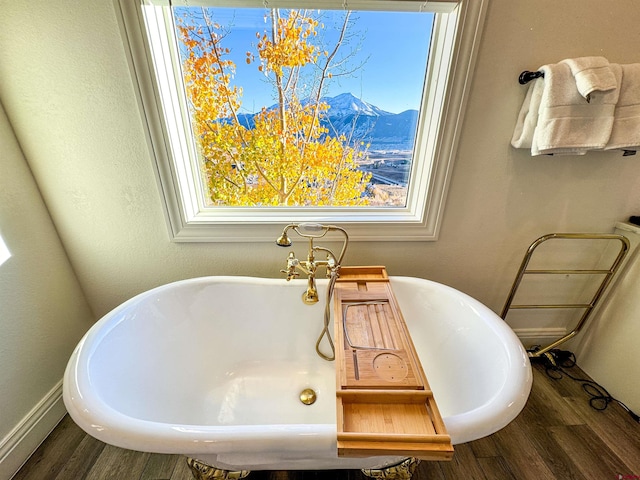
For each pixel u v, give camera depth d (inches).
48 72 38.8
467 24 37.9
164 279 54.8
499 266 55.9
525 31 38.8
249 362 53.7
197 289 49.4
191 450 25.5
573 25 38.7
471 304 44.6
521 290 58.6
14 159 41.7
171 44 43.4
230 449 25.5
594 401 53.5
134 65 38.8
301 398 49.3
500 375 34.9
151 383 42.3
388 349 32.7
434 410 25.7
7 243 40.8
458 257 55.1
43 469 42.2
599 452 45.3
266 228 51.2
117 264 52.7
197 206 53.5
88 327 55.9
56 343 48.9
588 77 35.8
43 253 46.3
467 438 26.6
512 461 43.9
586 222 52.1
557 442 46.6
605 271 51.7
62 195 46.4
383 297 42.3
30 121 41.2
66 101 40.6
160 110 41.9
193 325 49.7
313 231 40.5
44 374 46.7
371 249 54.2
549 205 50.6
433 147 45.8
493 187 48.9
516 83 41.6
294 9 41.6
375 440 23.7
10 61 37.8
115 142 43.6
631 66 37.6
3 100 39.6
